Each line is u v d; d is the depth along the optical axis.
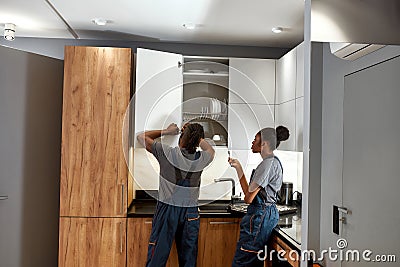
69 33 4.00
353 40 1.41
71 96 3.53
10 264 3.64
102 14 3.38
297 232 2.90
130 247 3.51
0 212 3.59
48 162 3.91
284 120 3.72
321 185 1.42
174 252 3.51
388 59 1.41
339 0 1.42
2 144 3.61
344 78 1.41
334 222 1.40
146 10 3.25
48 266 3.92
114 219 3.52
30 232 3.78
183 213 3.22
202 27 3.70
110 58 3.55
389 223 1.38
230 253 3.52
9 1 3.09
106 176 3.53
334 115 1.41
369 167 1.39
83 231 3.52
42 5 3.17
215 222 3.51
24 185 3.73
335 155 1.41
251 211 3.13
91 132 3.54
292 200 3.95
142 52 3.62
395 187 1.37
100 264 3.52
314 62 1.42
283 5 3.06
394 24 1.41
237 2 3.02
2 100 3.60
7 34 3.74
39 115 3.83
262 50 4.35
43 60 3.86
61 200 3.53
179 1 3.03
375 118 1.39
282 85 3.80
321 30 1.42
